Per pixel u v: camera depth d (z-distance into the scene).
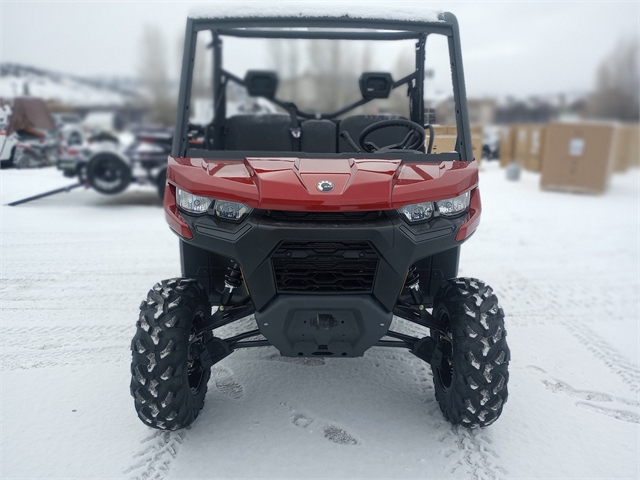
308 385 2.44
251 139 3.07
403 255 1.83
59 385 2.39
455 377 1.96
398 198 1.83
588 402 2.36
